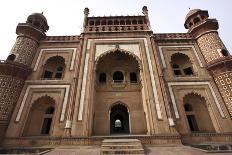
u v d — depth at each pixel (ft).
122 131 62.18
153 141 42.39
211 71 56.29
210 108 51.42
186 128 47.42
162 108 47.26
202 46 61.87
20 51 57.77
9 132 46.11
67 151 36.47
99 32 63.41
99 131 51.57
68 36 67.36
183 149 37.04
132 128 51.96
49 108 55.67
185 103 55.47
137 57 57.67
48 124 53.67
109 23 67.87
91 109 47.83
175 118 48.78
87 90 50.52
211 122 51.24
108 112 54.95
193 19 68.03
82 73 53.93
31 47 60.75
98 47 60.13
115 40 61.67
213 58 57.06
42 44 64.75
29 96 52.54
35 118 52.60
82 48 59.77
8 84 50.67
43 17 69.41
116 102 56.39
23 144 44.62
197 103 55.31
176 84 55.06
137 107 55.42
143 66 55.31
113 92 58.29
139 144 35.09
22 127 47.57
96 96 57.41
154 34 67.31
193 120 53.93
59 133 45.88
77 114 46.50
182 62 64.49
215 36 60.95
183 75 57.72
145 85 51.88
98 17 68.39
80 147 40.40
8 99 49.08
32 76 56.49
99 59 57.72
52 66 63.77
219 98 51.83
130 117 53.78
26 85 54.29
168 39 65.51
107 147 34.35
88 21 68.03
